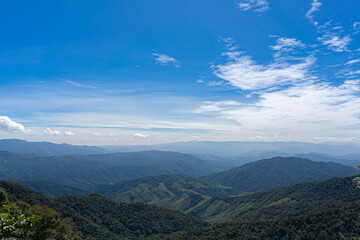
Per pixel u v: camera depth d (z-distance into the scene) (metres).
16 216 10.79
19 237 10.59
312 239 86.44
